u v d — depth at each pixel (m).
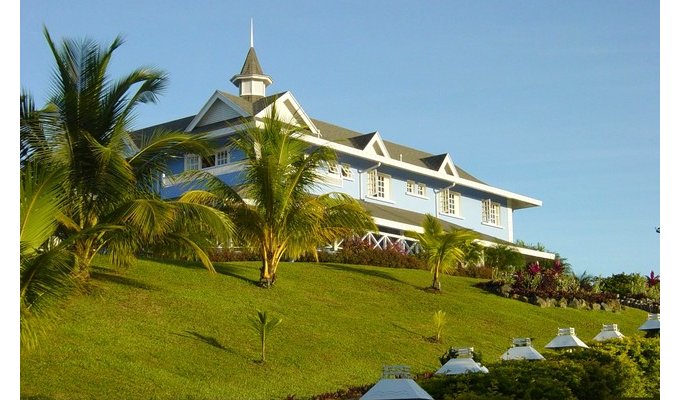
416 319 26.61
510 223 54.50
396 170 46.44
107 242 22.41
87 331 18.53
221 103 41.06
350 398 17.58
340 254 35.16
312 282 28.45
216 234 23.41
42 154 21.19
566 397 16.14
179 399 16.12
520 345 20.03
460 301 30.33
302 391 18.00
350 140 44.91
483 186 51.56
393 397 12.53
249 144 26.66
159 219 21.59
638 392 20.61
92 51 22.72
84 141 22.19
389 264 36.38
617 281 42.34
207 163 40.03
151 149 23.58
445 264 31.47
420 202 47.78
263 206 25.97
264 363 19.33
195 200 25.64
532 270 36.59
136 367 17.23
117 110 23.08
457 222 50.03
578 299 34.78
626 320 34.59
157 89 23.67
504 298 33.00
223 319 21.66
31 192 16.08
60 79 22.55
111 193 22.27
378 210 42.41
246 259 32.25
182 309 21.62
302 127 27.22
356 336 23.12
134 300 21.45
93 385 15.87
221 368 18.44
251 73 45.41
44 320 15.79
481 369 17.19
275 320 19.78
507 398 14.29
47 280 15.66
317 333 22.50
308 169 26.34
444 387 15.80
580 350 20.98
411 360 22.08
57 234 21.58
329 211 27.11
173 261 27.41
